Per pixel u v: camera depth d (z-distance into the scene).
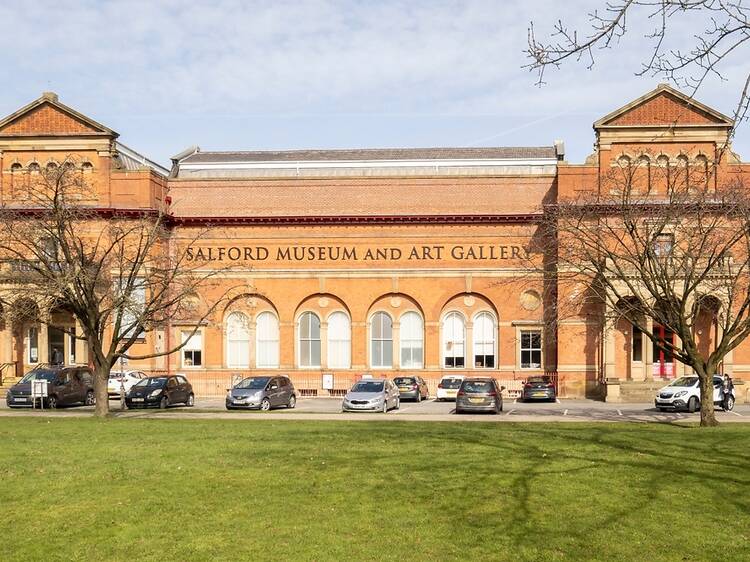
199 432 27.91
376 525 15.70
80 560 14.04
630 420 35.25
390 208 57.59
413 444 24.12
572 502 17.00
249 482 19.14
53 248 38.84
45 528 15.73
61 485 18.95
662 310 37.31
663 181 50.62
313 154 64.62
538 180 56.88
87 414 38.12
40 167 53.94
